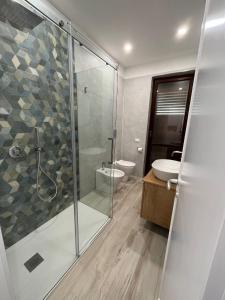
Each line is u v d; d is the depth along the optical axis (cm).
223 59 32
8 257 139
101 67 206
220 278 26
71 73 153
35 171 160
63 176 195
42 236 163
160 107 291
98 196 226
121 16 164
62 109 180
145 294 114
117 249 151
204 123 46
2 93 124
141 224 186
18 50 129
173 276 68
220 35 37
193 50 233
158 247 154
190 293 39
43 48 149
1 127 127
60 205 197
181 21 169
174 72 258
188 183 60
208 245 29
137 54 246
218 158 29
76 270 130
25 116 143
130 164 307
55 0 142
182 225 62
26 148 148
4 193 134
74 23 174
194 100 72
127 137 334
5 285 77
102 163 225
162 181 158
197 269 35
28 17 129
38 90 151
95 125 226
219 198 26
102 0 143
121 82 303
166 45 218
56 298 110
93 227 179
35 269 130
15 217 146
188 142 76
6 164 133
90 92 203
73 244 155
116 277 125
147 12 157
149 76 282
